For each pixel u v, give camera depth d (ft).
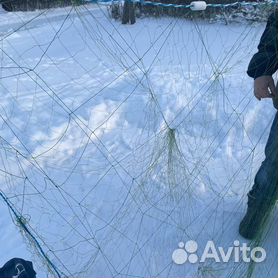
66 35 18.81
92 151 12.39
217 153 11.65
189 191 8.82
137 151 11.34
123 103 15.35
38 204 9.78
